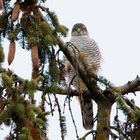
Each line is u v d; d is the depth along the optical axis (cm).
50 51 946
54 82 936
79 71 1127
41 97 912
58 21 962
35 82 741
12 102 728
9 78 744
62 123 911
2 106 738
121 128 1007
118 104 975
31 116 722
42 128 791
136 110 929
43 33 903
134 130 887
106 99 1216
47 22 938
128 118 958
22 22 895
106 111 1216
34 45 866
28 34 885
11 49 841
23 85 741
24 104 732
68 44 1077
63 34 976
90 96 1262
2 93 752
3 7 866
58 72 950
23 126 714
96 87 1180
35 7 910
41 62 941
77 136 950
